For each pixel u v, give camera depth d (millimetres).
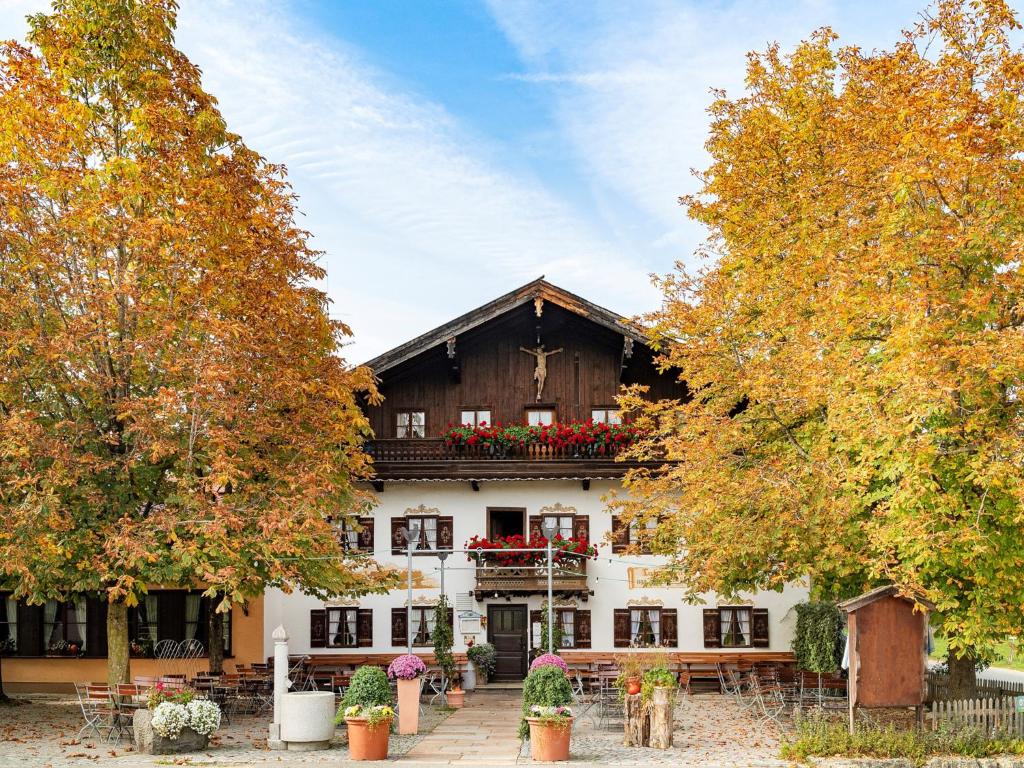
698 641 29094
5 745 18734
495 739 19484
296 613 29453
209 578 17922
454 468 29250
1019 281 16047
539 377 30469
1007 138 16281
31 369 19594
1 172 19109
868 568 17766
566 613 29297
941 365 15578
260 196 22359
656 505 21938
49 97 19734
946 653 19281
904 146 16484
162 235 19531
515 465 29188
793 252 20250
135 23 20531
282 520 18875
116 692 19203
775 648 29000
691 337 21547
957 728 17594
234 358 19625
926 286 16625
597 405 30500
